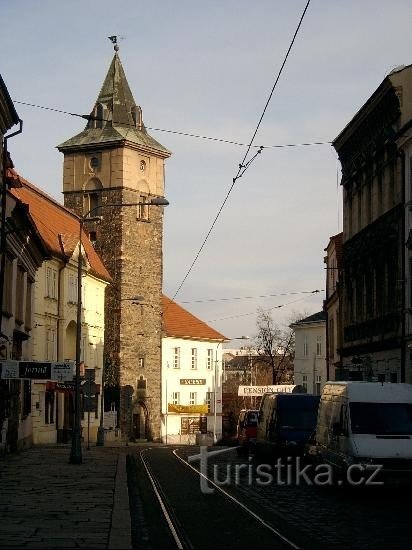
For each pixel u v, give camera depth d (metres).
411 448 22.41
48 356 57.91
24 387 47.19
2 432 39.16
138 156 85.81
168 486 25.55
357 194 47.97
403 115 39.34
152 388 85.81
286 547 13.96
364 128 45.06
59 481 26.91
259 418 38.00
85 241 72.56
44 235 58.22
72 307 63.47
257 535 15.48
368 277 45.44
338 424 23.64
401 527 16.31
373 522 17.06
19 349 44.06
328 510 19.12
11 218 38.25
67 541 14.50
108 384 82.38
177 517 18.16
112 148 84.81
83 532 15.62
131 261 84.31
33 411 53.75
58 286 60.50
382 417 23.12
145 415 84.94
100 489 24.22
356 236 47.53
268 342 91.31
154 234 86.88
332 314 60.66
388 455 22.16
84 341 68.56
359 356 46.38
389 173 41.66
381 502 20.81
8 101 34.88
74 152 86.12
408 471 22.11
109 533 15.41
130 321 83.75
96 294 73.88
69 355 64.69
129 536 14.99
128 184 84.44
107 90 87.25
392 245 40.72
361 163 46.56
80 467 33.59
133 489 25.09
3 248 35.22
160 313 87.25
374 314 43.91
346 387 23.98
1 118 35.41
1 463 35.81
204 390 97.88
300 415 33.25
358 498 21.73
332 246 58.50
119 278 83.31
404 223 38.84
